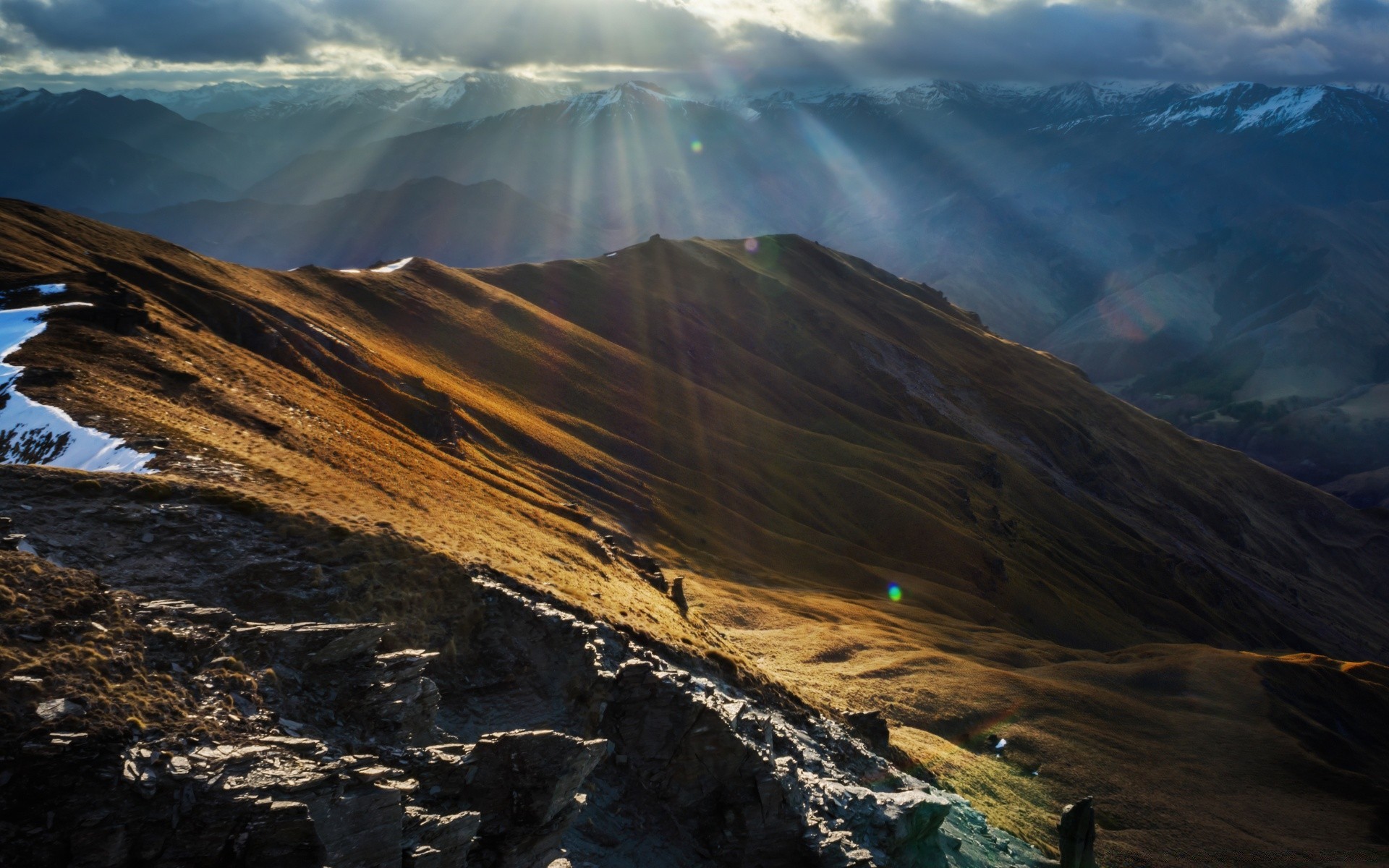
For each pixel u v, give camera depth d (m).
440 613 34.97
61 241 101.50
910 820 40.09
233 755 19.11
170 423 50.16
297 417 68.00
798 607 116.75
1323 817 73.56
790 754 41.94
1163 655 122.69
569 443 157.25
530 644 35.75
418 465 74.44
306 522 35.09
